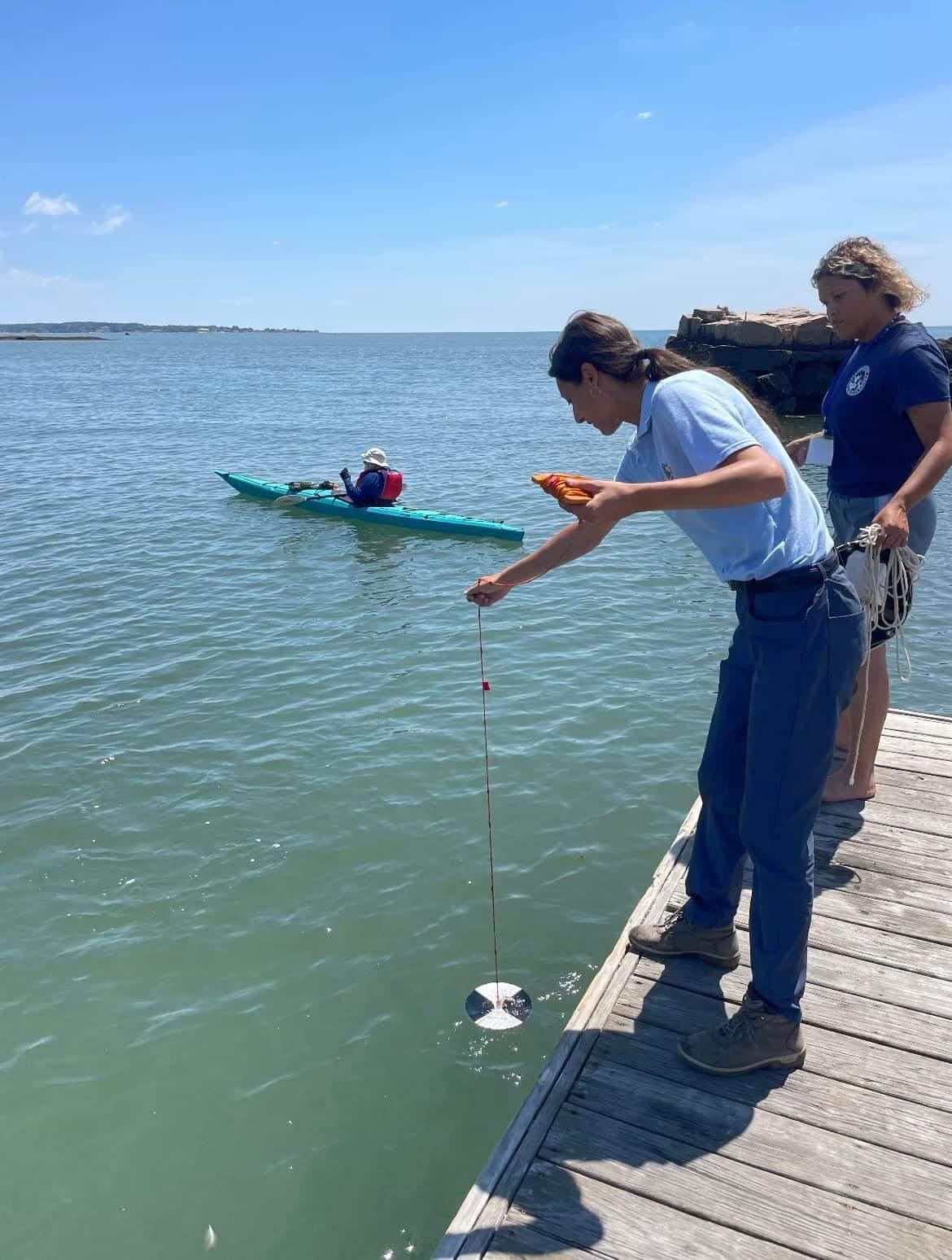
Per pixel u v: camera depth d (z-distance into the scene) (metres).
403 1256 2.91
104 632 8.88
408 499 16.08
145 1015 3.96
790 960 2.35
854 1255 1.93
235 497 15.54
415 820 5.39
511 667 7.78
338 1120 3.42
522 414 33.34
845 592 2.20
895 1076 2.40
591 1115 2.32
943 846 3.41
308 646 8.38
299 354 126.44
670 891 3.24
